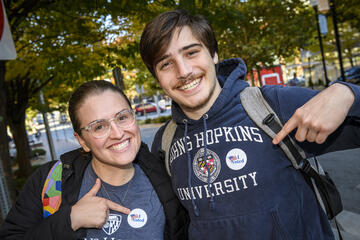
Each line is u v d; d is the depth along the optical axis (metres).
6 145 3.87
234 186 1.23
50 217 1.31
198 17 1.33
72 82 5.30
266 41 13.06
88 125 1.33
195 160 1.34
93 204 1.33
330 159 5.74
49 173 1.49
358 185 4.20
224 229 1.23
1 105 3.88
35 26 5.05
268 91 1.31
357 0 14.95
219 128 1.32
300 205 1.24
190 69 1.26
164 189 1.49
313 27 15.02
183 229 1.49
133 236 1.39
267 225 1.18
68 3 3.98
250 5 11.69
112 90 1.40
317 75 30.56
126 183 1.49
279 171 1.23
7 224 1.38
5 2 3.98
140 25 4.82
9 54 2.56
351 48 22.97
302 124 1.02
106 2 3.79
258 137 1.25
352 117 1.08
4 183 3.17
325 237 1.25
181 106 1.44
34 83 9.76
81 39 4.78
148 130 20.00
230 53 12.32
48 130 11.61
